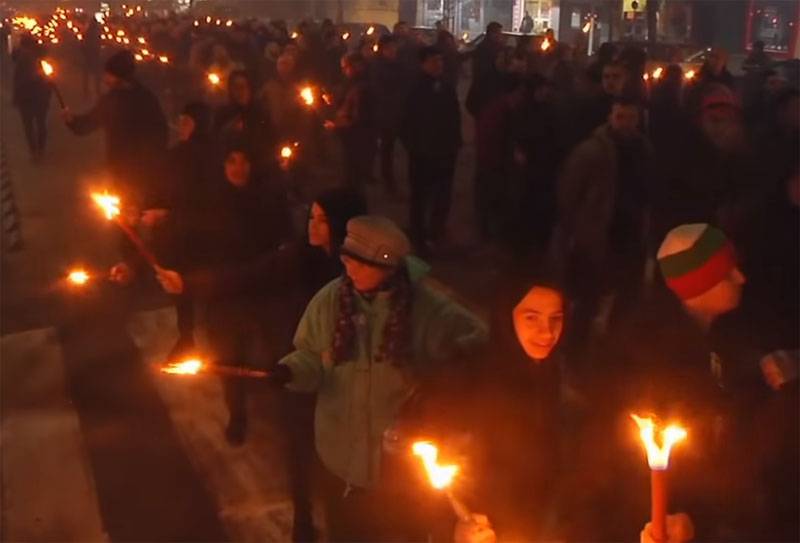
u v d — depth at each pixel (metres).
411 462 2.99
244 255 4.64
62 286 7.77
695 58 19.84
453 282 7.43
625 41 23.05
